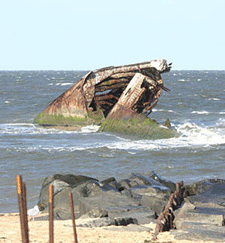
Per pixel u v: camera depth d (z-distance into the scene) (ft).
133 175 102.94
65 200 87.10
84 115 250.57
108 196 82.02
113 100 266.57
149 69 238.27
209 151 179.22
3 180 128.77
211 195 84.43
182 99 484.74
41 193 96.48
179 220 63.05
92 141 204.54
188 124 253.44
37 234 56.49
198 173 143.95
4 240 51.34
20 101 435.12
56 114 257.34
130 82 231.09
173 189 102.73
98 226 64.13
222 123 284.20
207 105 425.69
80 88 250.78
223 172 145.48
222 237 55.21
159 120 312.09
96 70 248.73
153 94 239.71
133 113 224.94
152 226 64.44
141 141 206.59
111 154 171.83
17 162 155.74
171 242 53.21
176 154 173.58
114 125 228.02
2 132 233.96
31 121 291.79
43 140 207.21
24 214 28.96
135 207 73.61
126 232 59.31
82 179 97.35
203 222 62.28
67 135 222.28
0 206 102.17
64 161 158.61
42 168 147.54
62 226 64.80
